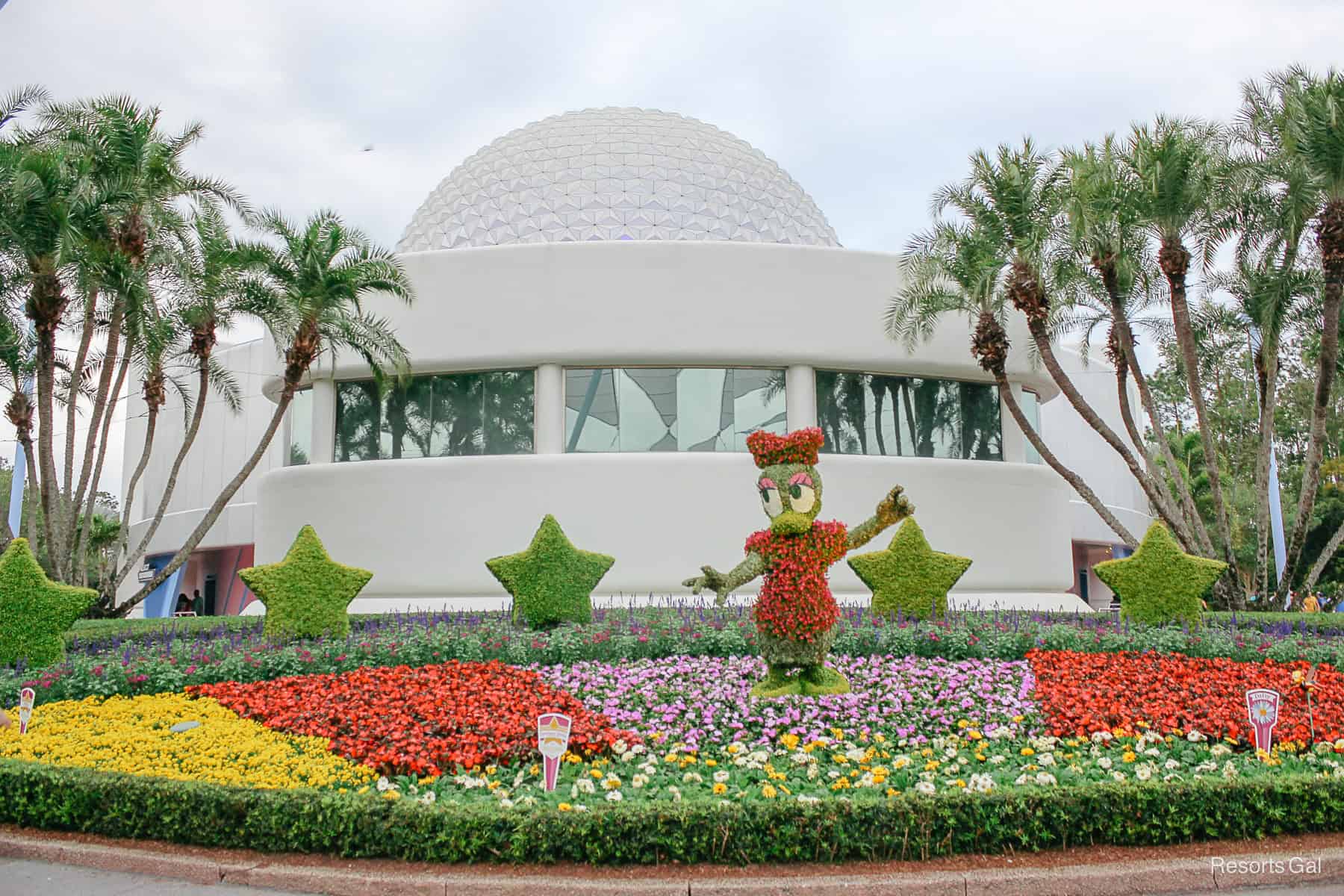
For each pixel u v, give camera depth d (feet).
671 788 23.20
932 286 73.87
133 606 70.59
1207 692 34.63
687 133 94.63
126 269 64.54
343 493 75.97
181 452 72.38
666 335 75.31
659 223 83.46
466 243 85.66
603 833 20.52
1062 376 70.03
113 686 37.63
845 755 26.66
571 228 82.48
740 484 73.97
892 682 36.99
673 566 72.49
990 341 71.51
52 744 29.94
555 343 75.36
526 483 73.46
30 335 76.54
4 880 21.38
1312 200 66.08
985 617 52.80
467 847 20.74
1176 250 69.15
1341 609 141.59
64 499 69.62
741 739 29.63
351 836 21.39
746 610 59.06
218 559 133.08
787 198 93.71
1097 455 130.93
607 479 73.26
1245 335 100.42
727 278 76.33
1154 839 21.58
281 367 82.48
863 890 19.20
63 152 63.72
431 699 34.53
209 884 20.86
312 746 29.32
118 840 23.30
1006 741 29.25
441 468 74.69
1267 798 22.11
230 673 39.91
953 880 19.42
